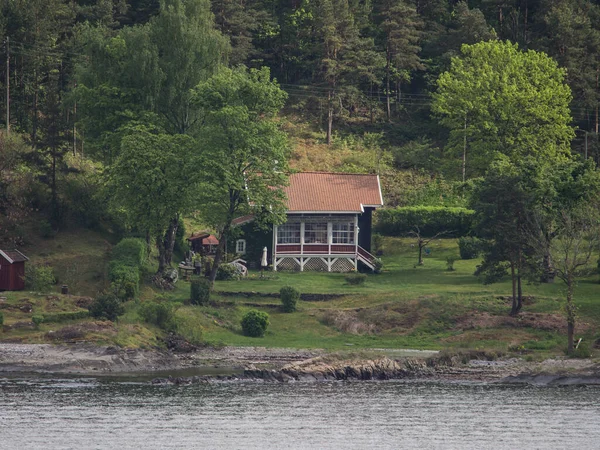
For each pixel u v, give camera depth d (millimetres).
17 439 166000
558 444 169875
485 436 174375
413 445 168875
